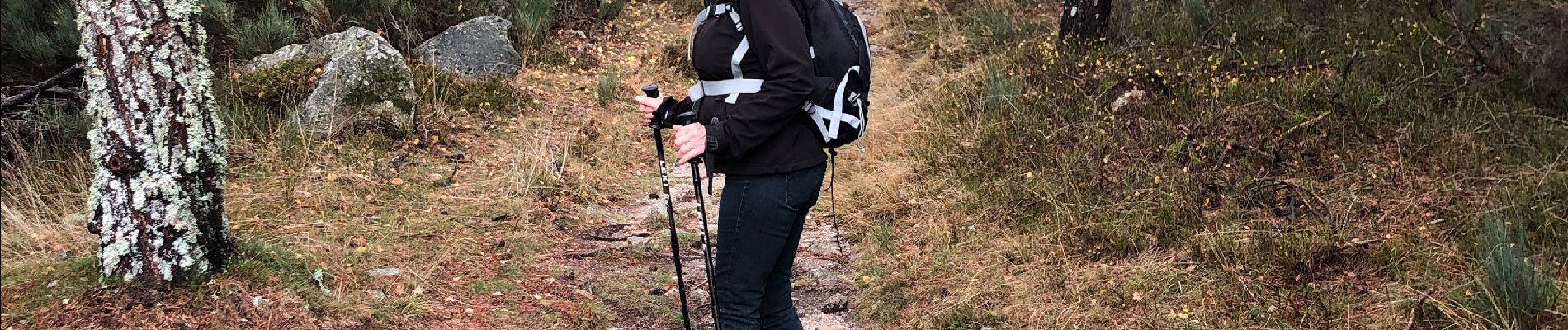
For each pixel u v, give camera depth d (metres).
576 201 5.25
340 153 5.44
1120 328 3.62
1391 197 4.38
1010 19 9.30
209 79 3.50
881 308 3.98
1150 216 4.43
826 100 2.59
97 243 3.98
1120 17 7.93
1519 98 5.18
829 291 4.21
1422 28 6.32
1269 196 4.51
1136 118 5.59
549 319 3.70
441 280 3.97
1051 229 4.48
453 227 4.55
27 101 5.68
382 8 7.75
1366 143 4.97
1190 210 4.41
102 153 3.33
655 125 2.86
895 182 5.31
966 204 4.89
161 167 3.33
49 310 3.31
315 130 5.65
